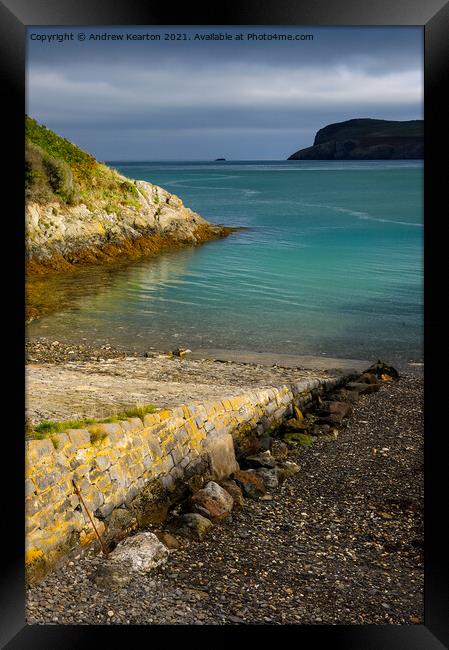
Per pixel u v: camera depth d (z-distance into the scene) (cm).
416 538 919
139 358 1809
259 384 1522
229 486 1051
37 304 2555
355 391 1664
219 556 847
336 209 6488
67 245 3544
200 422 1125
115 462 876
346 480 1145
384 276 3325
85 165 4156
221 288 2984
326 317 2469
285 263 3684
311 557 855
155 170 18562
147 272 3391
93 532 802
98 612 677
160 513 934
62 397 1148
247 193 8506
